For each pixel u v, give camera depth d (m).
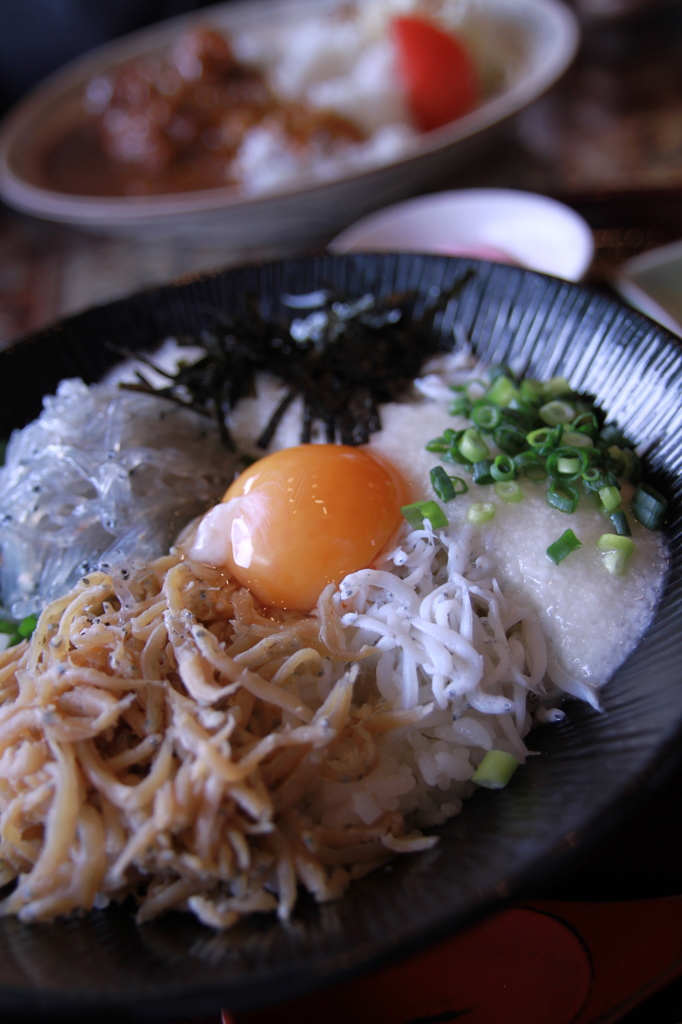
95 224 0.41
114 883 0.20
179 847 0.20
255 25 0.54
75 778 0.20
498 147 0.46
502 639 0.23
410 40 0.45
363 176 0.39
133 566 0.24
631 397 0.25
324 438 0.28
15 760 0.20
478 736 0.22
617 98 0.47
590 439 0.25
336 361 0.29
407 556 0.24
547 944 0.21
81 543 0.26
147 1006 0.16
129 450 0.27
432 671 0.22
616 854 0.22
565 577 0.23
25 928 0.20
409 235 0.38
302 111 0.45
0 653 0.23
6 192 0.45
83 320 0.31
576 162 0.43
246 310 0.32
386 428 0.27
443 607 0.23
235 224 0.41
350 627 0.23
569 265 0.33
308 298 0.32
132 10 0.65
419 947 0.16
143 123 0.49
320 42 0.48
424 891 0.18
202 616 0.23
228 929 0.19
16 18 0.64
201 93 0.48
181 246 0.45
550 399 0.26
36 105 0.52
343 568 0.24
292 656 0.22
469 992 0.21
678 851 0.22
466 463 0.25
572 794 0.19
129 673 0.21
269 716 0.22
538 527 0.24
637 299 0.30
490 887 0.17
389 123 0.45
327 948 0.17
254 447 0.29
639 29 0.51
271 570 0.24
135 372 0.28
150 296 0.31
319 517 0.24
